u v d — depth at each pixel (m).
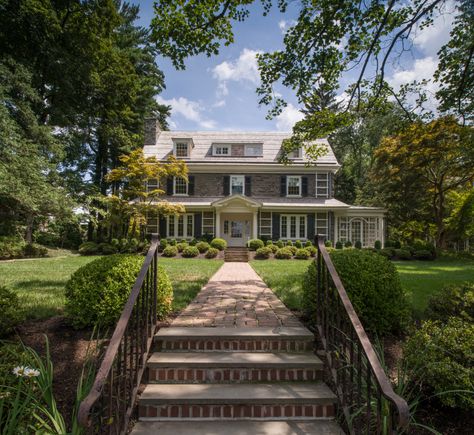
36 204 14.56
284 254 17.92
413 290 6.95
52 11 15.11
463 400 2.74
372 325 4.11
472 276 9.79
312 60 7.05
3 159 13.02
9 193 13.04
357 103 8.24
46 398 2.52
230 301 5.63
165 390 3.05
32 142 15.43
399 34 6.71
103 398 2.35
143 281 3.04
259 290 6.76
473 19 6.51
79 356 3.64
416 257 18.34
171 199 21.72
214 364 3.27
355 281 4.20
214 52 6.48
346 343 3.22
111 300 4.09
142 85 25.62
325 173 22.06
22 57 15.77
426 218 24.23
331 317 3.39
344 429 2.72
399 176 20.84
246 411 2.89
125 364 2.62
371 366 2.15
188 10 5.86
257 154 23.20
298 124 9.02
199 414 2.88
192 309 5.03
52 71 16.77
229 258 17.11
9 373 2.76
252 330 3.88
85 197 20.00
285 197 21.98
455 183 20.47
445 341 3.06
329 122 8.59
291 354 3.57
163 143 23.84
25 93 14.77
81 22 16.58
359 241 20.88
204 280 7.99
